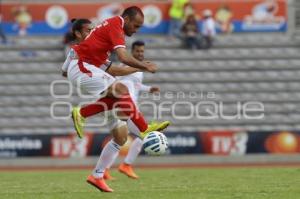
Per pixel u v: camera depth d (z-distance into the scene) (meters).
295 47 98.44
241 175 49.47
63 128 89.44
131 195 33.38
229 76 94.50
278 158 81.19
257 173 51.66
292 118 89.88
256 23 99.56
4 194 34.91
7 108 91.31
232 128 87.38
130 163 47.53
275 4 99.44
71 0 102.56
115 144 34.47
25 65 96.38
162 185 40.66
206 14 97.12
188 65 95.75
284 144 81.25
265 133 81.25
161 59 96.50
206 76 94.44
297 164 78.44
